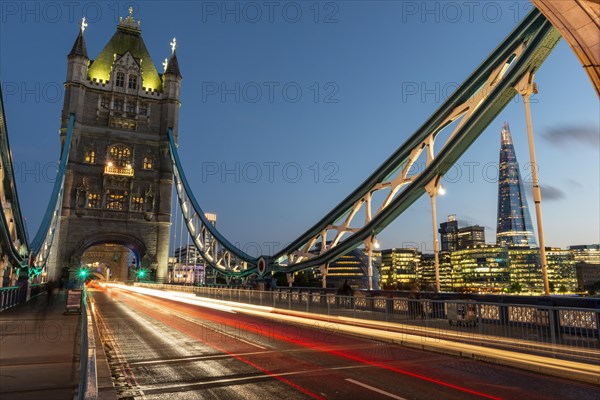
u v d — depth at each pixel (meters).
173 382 9.88
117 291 71.56
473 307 13.82
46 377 9.19
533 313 12.09
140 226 95.38
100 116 98.00
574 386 9.53
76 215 90.31
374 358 12.74
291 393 8.97
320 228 46.59
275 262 53.06
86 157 94.38
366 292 30.12
